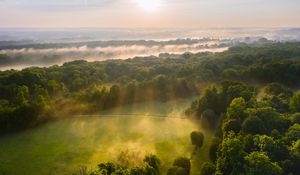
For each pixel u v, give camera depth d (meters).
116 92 87.06
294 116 54.62
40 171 55.19
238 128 54.91
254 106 61.03
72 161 58.03
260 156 40.44
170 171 50.00
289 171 41.03
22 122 71.81
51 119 76.81
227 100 73.06
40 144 65.00
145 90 92.12
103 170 46.19
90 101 84.81
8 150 62.72
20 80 97.12
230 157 43.81
